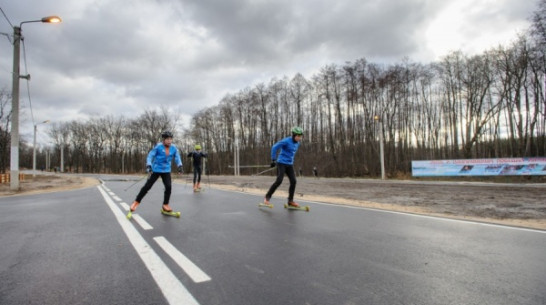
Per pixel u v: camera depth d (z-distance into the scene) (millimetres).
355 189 15023
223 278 3131
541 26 22484
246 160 56625
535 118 26312
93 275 3221
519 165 19141
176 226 5559
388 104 39781
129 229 5320
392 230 5246
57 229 5383
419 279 3107
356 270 3359
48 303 2596
